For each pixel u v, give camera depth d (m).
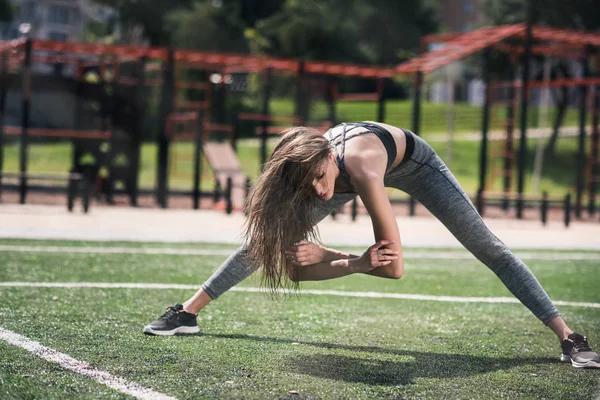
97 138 19.81
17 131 19.02
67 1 67.69
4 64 19.72
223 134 42.03
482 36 20.33
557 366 4.21
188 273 7.68
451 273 8.55
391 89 60.16
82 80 19.69
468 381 3.81
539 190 32.91
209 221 14.95
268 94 21.50
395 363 4.14
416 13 52.84
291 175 3.60
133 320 5.09
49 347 4.19
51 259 8.16
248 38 50.28
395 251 3.74
